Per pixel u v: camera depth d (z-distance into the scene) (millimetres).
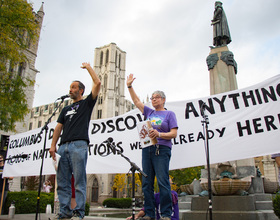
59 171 3330
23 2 10242
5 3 9633
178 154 4723
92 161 5723
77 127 3406
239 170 6773
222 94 4785
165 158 3264
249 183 5664
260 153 4246
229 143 4480
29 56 24250
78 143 3307
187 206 6879
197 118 4805
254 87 4609
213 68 8477
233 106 4656
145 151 3414
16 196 10312
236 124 4539
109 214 14969
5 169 7520
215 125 4656
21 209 10258
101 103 58062
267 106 4434
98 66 62688
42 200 11133
